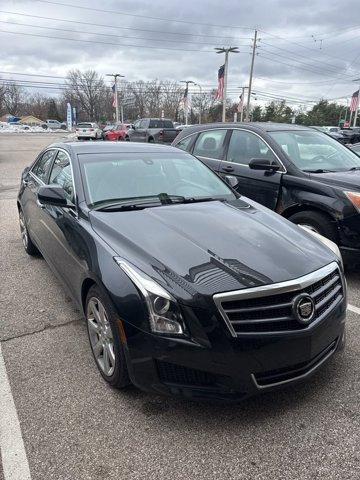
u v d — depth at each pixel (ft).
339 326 9.67
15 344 12.02
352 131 110.01
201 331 8.16
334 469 7.81
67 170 13.89
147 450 8.26
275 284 8.57
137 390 9.95
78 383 10.25
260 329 8.38
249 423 8.93
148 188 13.09
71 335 12.48
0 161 67.00
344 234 15.98
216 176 15.01
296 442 8.43
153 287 8.55
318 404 9.48
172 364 8.38
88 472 7.77
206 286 8.39
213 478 7.64
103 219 10.98
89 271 10.01
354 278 16.80
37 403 9.56
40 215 15.29
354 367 10.77
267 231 10.85
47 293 15.40
